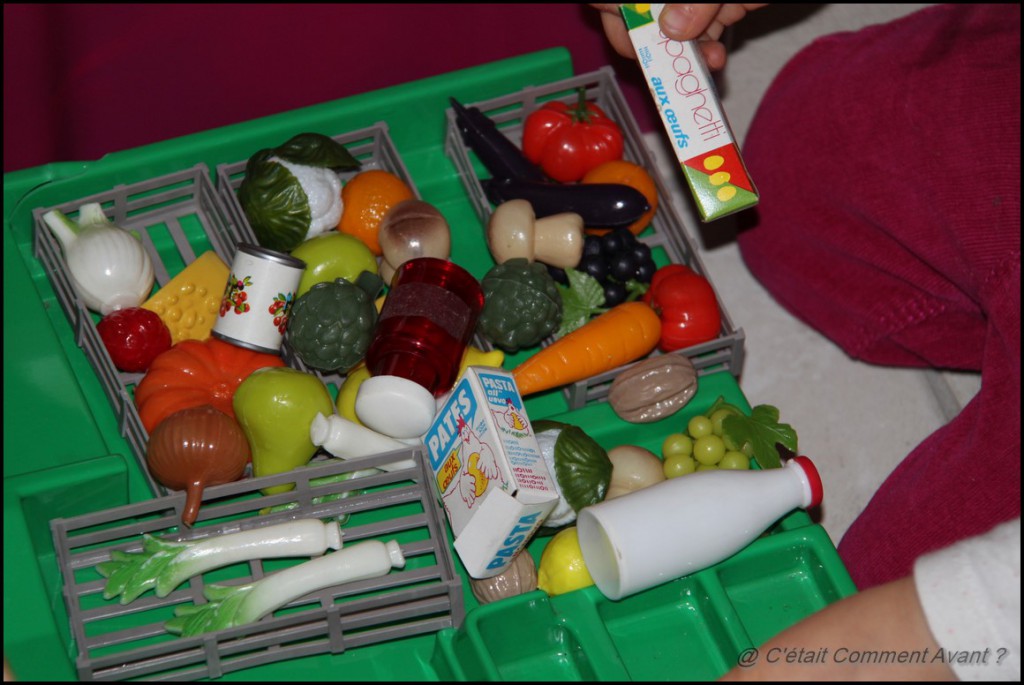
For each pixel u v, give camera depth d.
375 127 1.16
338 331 0.98
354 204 1.10
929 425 1.47
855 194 1.25
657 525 0.87
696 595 0.94
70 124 1.36
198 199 1.13
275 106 1.47
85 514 0.90
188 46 1.37
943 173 1.17
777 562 0.96
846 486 1.43
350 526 0.99
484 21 1.48
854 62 1.29
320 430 0.93
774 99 1.40
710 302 1.08
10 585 0.86
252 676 0.89
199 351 0.99
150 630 0.87
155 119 1.41
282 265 0.99
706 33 1.14
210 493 0.91
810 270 1.37
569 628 0.90
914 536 1.16
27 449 0.94
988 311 1.12
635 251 1.12
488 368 0.91
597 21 1.49
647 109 1.57
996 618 0.69
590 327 1.04
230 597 0.87
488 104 1.19
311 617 0.86
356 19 1.43
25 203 1.06
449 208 1.21
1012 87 1.16
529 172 1.16
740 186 0.96
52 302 1.07
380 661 0.91
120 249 1.02
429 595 0.88
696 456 1.01
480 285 1.02
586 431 1.03
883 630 0.74
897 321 1.29
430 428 0.94
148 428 0.96
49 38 1.30
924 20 1.30
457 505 0.90
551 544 0.95
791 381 1.49
